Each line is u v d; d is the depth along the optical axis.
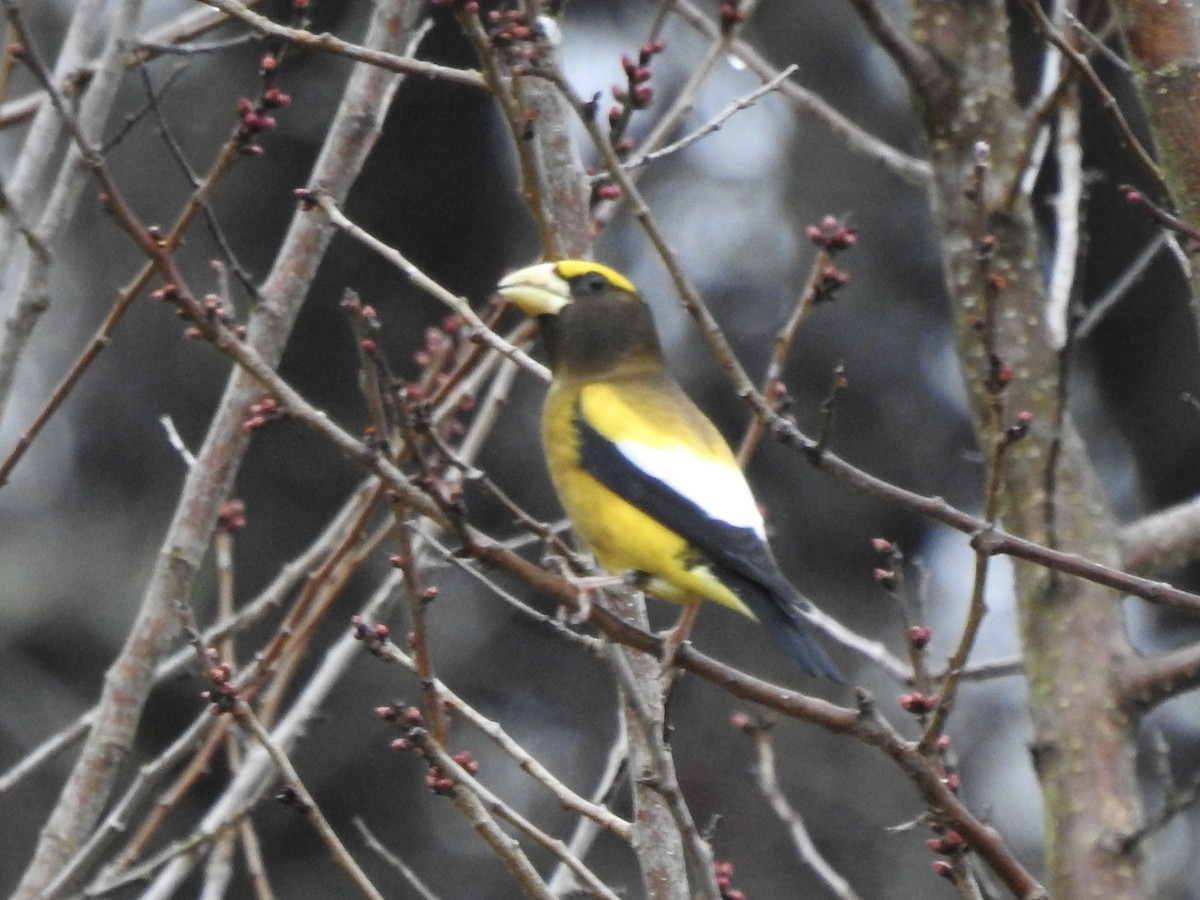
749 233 17.83
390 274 18.22
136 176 16.98
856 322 17.75
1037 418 8.09
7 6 6.10
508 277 8.46
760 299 17.66
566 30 17.89
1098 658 7.79
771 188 18.00
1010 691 17.02
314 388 17.97
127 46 7.59
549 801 16.91
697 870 5.80
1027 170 8.13
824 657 6.89
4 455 16.86
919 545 17.64
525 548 17.12
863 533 17.58
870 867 16.69
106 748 7.38
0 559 16.45
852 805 16.86
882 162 8.98
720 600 7.29
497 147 18.66
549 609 17.16
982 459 8.31
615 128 7.93
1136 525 8.19
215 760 16.17
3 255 7.39
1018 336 8.21
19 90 16.64
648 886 6.55
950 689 5.70
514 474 17.11
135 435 17.14
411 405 6.56
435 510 5.93
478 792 6.11
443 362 8.24
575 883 6.91
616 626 6.31
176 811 16.12
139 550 16.84
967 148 8.41
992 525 5.76
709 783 16.97
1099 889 7.45
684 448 7.66
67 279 17.16
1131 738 7.72
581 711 17.19
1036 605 7.96
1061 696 7.79
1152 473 18.58
